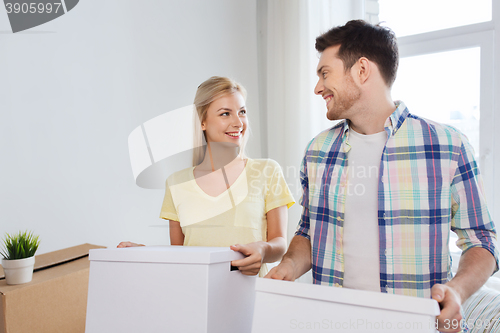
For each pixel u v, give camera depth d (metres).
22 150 1.43
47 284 1.09
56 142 1.53
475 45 1.84
